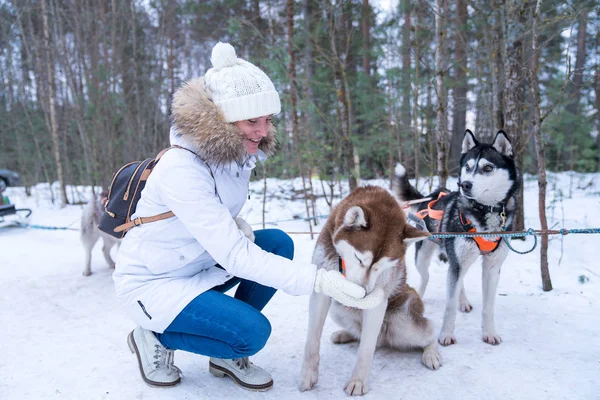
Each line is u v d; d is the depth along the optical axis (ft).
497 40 15.07
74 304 10.56
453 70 22.44
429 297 10.74
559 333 8.33
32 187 38.55
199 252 5.79
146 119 36.32
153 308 5.61
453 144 29.30
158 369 6.40
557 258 12.92
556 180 26.17
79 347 8.00
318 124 20.88
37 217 24.31
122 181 5.93
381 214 6.37
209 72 5.65
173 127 5.57
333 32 18.54
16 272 13.39
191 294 5.59
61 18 34.94
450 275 8.36
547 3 12.84
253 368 6.56
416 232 6.42
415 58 17.21
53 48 33.19
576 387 6.39
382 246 5.98
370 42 22.09
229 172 5.88
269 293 6.85
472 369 7.06
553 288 10.81
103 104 28.50
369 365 6.45
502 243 8.02
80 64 35.53
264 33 26.78
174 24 40.60
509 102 14.25
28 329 8.93
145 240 5.67
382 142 22.67
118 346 8.03
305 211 22.11
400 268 7.07
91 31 32.01
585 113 29.99
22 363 7.35
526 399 6.16
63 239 18.60
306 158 19.48
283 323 9.03
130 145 31.96
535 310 9.52
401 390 6.45
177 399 6.14
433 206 9.91
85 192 34.01
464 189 8.14
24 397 6.27
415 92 18.19
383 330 7.48
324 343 8.15
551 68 22.34
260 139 6.06
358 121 25.76
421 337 7.26
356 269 5.96
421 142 22.76
